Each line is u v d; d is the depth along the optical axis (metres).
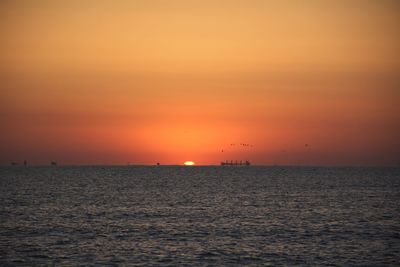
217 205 179.88
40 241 108.62
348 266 90.06
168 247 103.38
